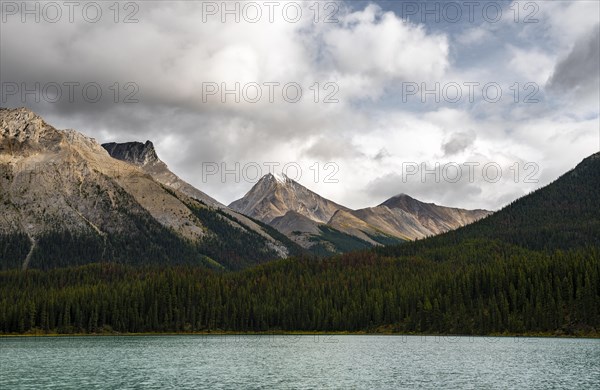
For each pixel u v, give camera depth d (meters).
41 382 111.62
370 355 163.62
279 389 103.06
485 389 100.62
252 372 127.06
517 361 141.62
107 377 118.81
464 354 162.25
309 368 133.75
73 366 138.12
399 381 111.56
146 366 138.75
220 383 110.75
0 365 139.62
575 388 100.50
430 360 147.75
